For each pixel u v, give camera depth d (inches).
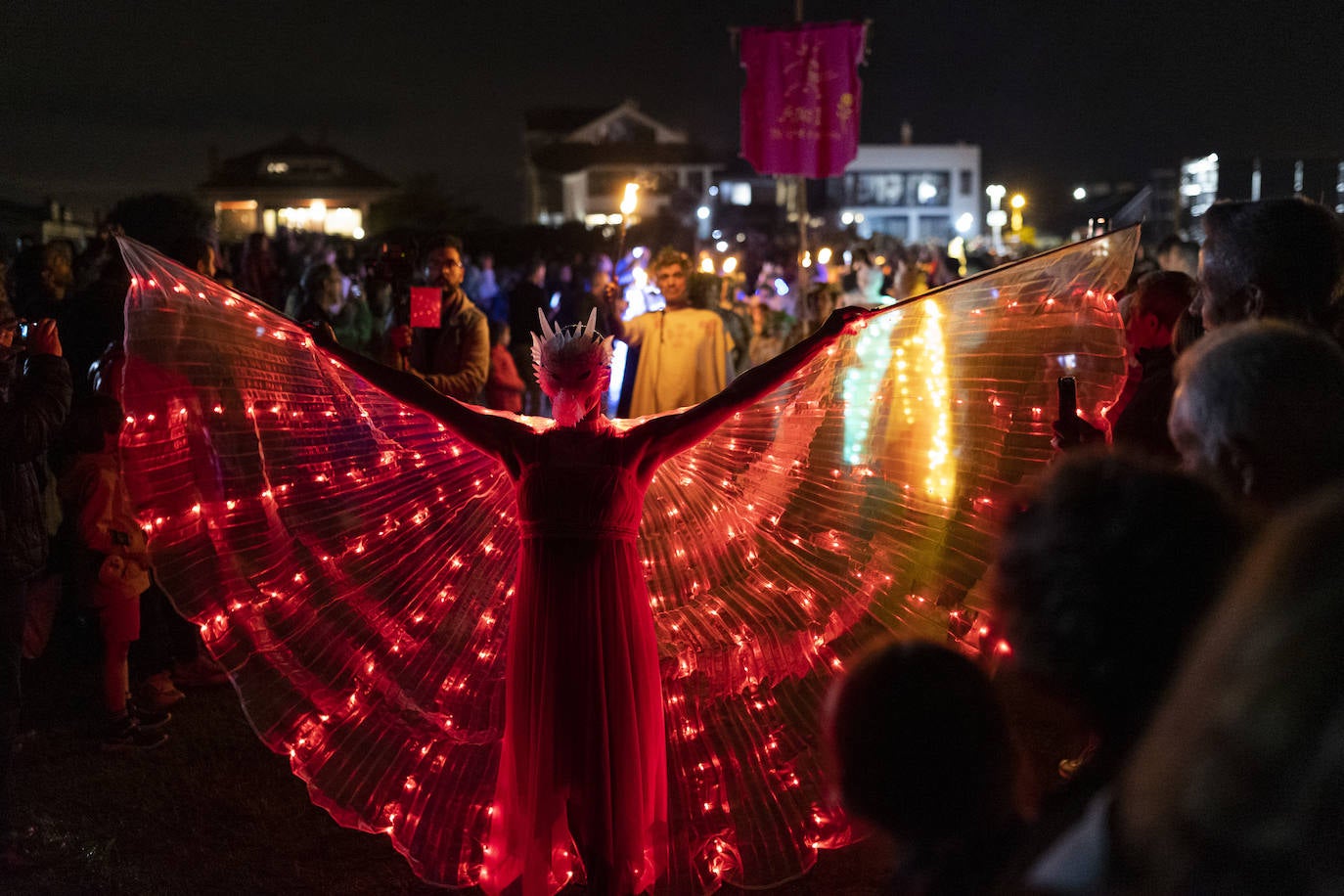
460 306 246.8
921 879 51.7
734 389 134.0
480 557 150.3
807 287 450.3
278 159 2527.1
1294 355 72.0
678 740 150.0
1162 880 37.3
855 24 421.4
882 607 146.8
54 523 242.5
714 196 2546.8
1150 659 48.2
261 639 139.1
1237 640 35.0
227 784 190.1
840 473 151.5
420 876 139.8
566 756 126.8
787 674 149.3
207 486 138.4
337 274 386.6
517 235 1453.0
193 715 221.5
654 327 273.1
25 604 156.8
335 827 175.5
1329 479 70.7
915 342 146.9
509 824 129.9
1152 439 153.3
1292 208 108.3
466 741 146.2
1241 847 34.1
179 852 167.0
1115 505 49.9
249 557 139.9
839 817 141.3
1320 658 33.0
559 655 127.2
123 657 204.7
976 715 51.7
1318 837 32.9
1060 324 141.5
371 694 143.9
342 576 145.4
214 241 317.4
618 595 129.3
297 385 145.1
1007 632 52.2
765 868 141.0
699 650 152.6
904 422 148.3
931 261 617.3
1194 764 35.0
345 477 146.9
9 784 159.3
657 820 133.5
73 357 245.0
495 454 134.5
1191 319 144.4
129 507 201.3
